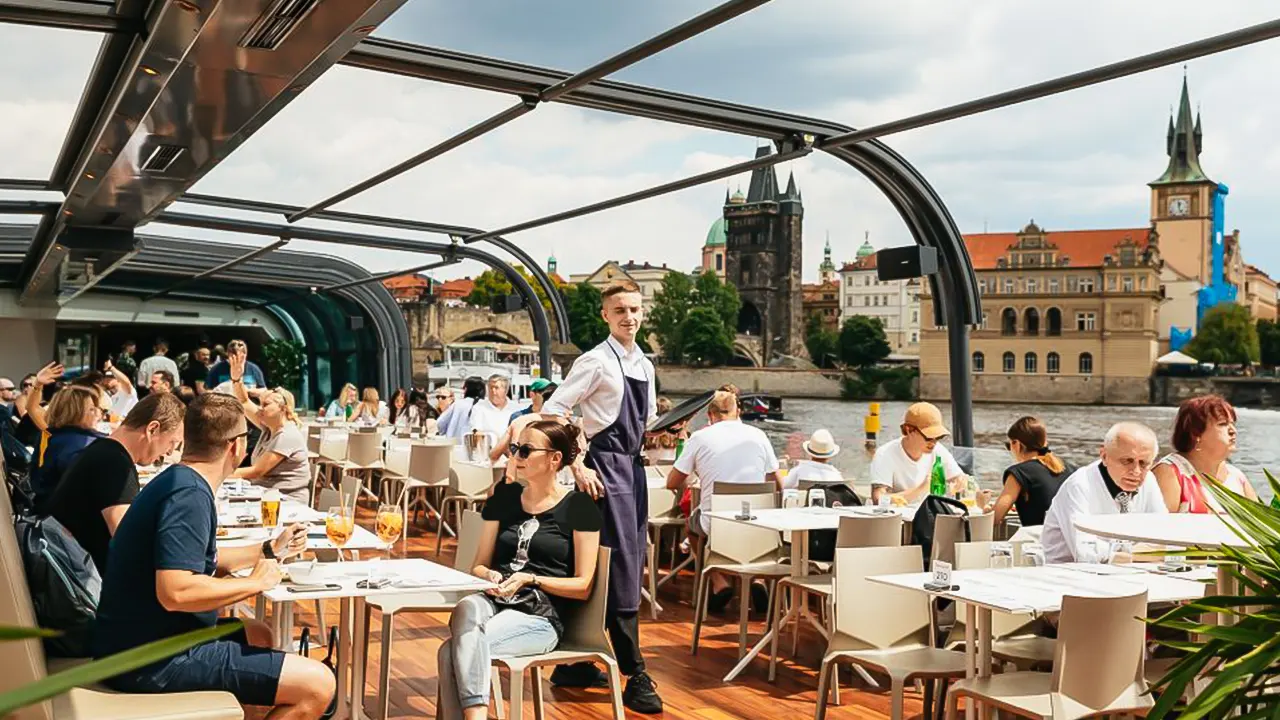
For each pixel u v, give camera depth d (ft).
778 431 272.72
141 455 14.29
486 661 12.66
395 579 12.97
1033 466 19.07
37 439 31.55
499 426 35.73
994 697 11.58
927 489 22.20
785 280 391.24
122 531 10.65
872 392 383.86
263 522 15.57
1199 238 339.98
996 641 14.52
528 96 20.99
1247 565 8.12
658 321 399.03
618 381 16.30
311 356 91.76
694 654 20.58
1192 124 343.05
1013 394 359.05
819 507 21.35
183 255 60.13
